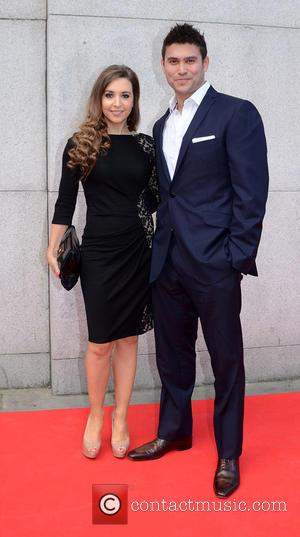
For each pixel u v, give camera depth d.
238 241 2.42
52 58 3.46
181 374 2.85
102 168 2.67
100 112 2.72
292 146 3.81
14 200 3.63
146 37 3.56
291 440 3.00
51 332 3.70
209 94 2.52
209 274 2.48
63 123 3.52
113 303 2.73
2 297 3.71
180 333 2.79
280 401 3.53
